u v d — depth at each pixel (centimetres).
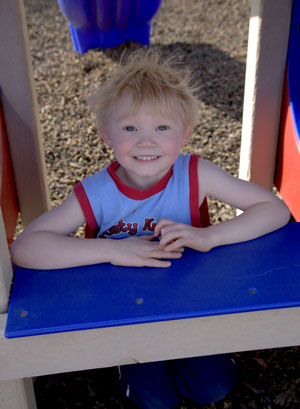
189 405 148
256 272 113
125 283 111
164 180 135
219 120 327
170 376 149
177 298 105
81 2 396
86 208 134
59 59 436
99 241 121
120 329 106
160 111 124
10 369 109
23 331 98
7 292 109
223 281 110
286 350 167
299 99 183
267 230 128
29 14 554
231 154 289
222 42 457
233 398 150
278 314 109
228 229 125
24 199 201
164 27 503
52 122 335
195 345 111
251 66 188
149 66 130
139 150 125
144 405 146
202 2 566
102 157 294
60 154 298
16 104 182
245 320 109
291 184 189
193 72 398
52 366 110
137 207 136
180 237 120
